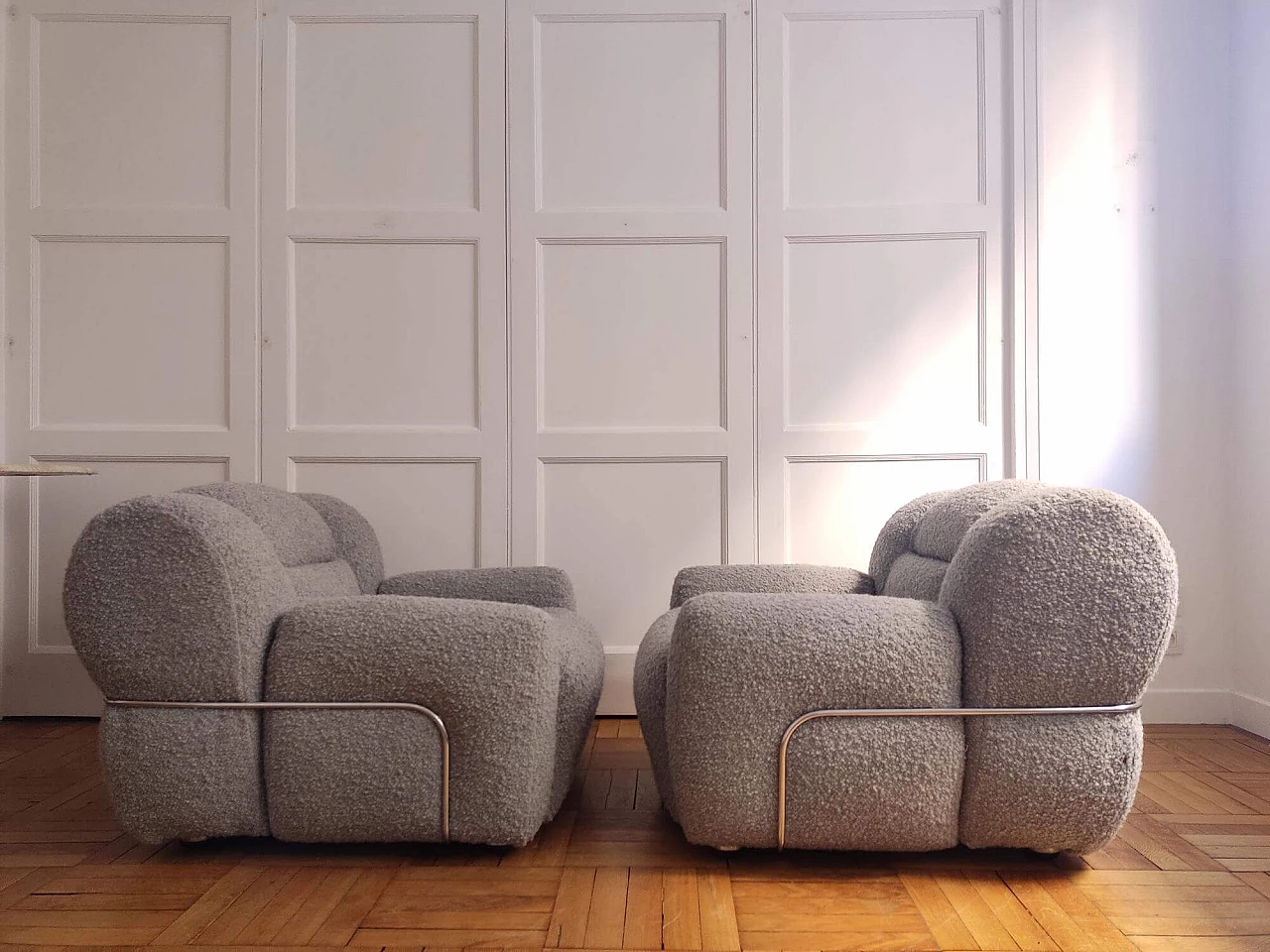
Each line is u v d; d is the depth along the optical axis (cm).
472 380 276
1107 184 270
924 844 151
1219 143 269
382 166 276
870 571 233
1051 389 270
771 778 149
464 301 276
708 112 276
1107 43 271
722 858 161
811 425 275
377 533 274
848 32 275
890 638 149
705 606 153
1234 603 265
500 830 154
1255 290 255
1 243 274
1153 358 269
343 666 155
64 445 273
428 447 274
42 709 272
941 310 274
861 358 275
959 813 151
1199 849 167
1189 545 268
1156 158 270
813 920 137
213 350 275
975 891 148
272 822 156
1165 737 251
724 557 274
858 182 275
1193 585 268
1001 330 273
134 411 275
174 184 275
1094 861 161
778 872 155
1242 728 260
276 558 169
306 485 274
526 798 155
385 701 155
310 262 275
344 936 132
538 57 276
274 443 273
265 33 275
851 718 149
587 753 236
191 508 157
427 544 274
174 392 275
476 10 275
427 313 275
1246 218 260
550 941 131
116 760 155
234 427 273
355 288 275
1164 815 185
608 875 154
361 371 275
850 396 275
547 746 159
